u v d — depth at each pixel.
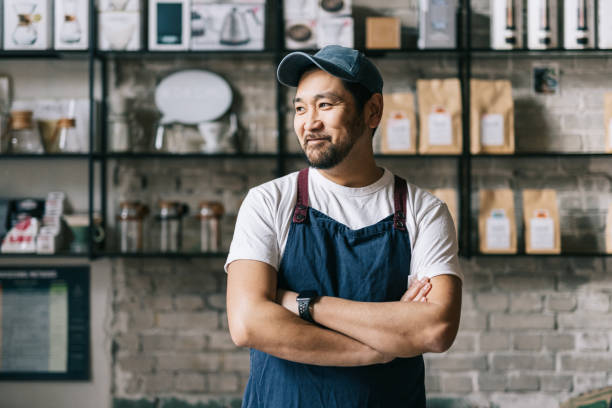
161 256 2.60
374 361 1.22
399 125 2.64
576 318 2.80
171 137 2.78
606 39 2.58
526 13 2.70
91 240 2.59
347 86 1.25
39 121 2.72
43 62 2.84
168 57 2.81
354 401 1.27
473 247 2.79
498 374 2.80
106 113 2.82
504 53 2.70
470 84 2.64
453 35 2.63
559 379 2.79
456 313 1.26
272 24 2.78
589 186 2.80
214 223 2.66
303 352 1.22
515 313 2.80
